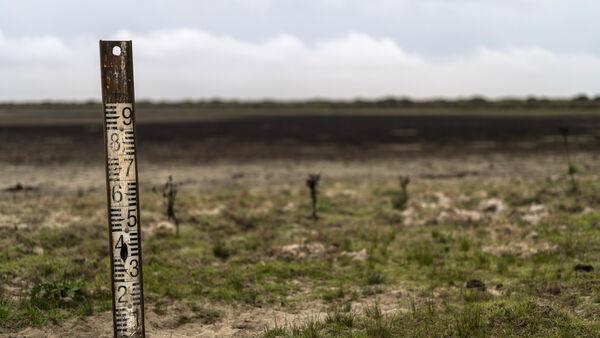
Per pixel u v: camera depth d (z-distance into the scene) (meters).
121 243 6.26
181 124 77.25
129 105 6.09
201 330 8.34
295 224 16.12
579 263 10.98
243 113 126.25
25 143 44.75
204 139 51.56
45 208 17.05
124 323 6.38
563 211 16.64
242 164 32.81
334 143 47.50
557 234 13.71
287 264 11.88
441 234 14.33
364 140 50.53
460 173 28.69
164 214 16.81
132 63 6.05
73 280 10.01
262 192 22.23
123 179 6.18
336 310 8.91
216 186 24.36
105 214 16.25
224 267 11.62
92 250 12.34
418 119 91.50
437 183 24.66
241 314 9.05
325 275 11.27
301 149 42.28
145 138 52.56
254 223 16.11
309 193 21.84
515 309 8.06
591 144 43.16
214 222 15.99
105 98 6.01
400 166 32.06
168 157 36.16
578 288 9.27
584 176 24.84
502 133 56.88
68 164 31.31
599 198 18.53
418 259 12.21
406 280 10.83
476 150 40.78
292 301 9.66
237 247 13.28
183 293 9.82
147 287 10.05
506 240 13.44
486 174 28.19
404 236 14.47
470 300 9.16
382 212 17.77
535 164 31.84
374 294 10.00
